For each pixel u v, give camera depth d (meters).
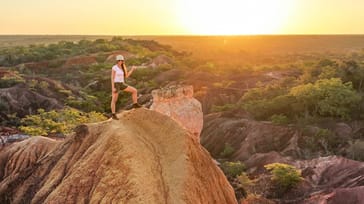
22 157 28.81
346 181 49.00
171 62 148.50
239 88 105.31
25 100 82.19
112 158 18.64
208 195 18.70
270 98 86.94
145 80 117.75
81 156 20.69
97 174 18.75
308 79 97.25
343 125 70.62
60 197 19.06
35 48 175.12
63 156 21.52
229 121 76.62
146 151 18.80
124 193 17.41
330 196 44.50
